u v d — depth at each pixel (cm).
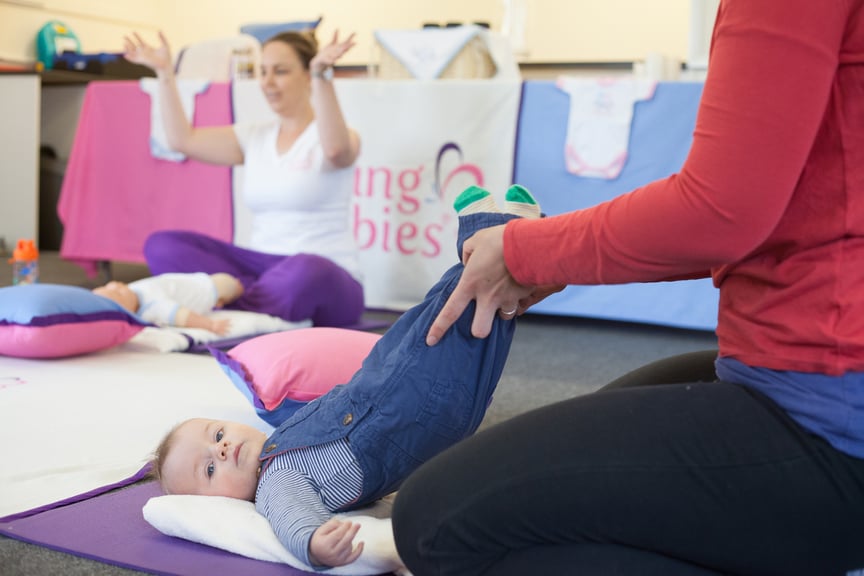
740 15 75
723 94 76
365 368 124
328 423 122
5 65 566
